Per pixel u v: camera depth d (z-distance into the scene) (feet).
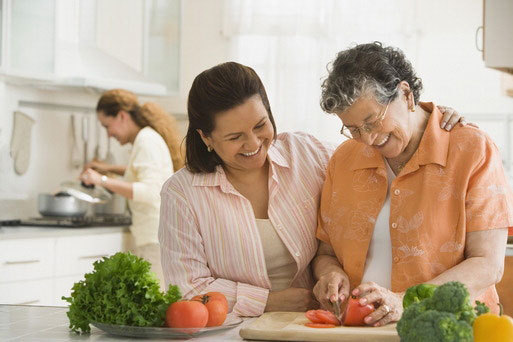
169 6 17.21
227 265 6.95
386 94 5.88
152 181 14.33
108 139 17.52
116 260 5.41
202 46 19.10
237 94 6.40
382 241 6.66
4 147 14.94
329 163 7.13
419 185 6.42
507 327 4.25
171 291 5.41
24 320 6.02
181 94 19.20
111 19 16.39
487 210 6.16
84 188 15.30
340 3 17.66
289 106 17.94
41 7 14.25
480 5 17.30
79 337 5.30
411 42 17.58
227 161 6.82
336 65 6.04
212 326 5.43
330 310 6.32
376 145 6.20
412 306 4.50
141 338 5.28
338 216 6.87
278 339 5.22
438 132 6.42
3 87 14.85
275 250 7.05
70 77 14.93
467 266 6.02
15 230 13.51
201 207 6.94
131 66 16.72
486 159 6.27
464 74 17.44
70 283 13.84
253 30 18.20
